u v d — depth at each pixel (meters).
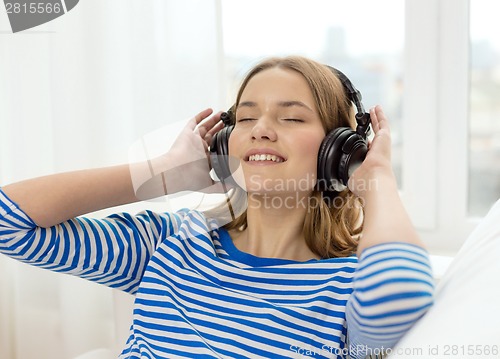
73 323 1.67
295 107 1.01
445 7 1.53
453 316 0.76
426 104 1.57
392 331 0.82
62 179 1.02
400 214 0.88
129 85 1.61
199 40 1.55
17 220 0.98
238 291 1.01
